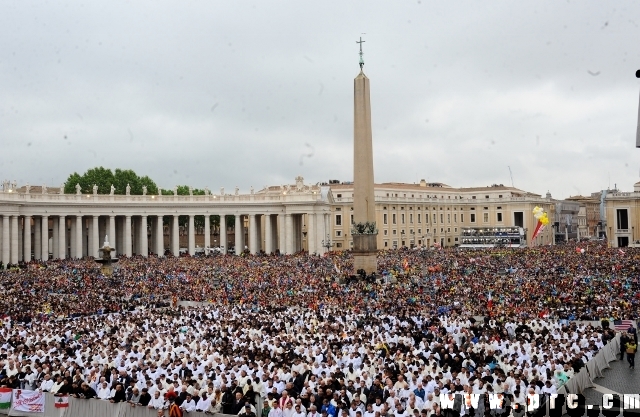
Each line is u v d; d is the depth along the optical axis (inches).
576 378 1081.4
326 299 2025.1
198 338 1363.2
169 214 4645.7
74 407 968.3
